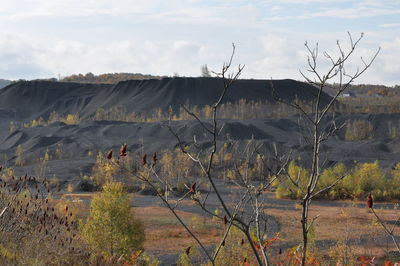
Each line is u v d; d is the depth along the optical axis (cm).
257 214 482
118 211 2588
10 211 1124
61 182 9975
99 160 9912
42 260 1031
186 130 18238
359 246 3397
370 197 451
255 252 443
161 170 6725
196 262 2405
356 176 8656
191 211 6469
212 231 4966
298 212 6291
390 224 4906
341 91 452
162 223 5562
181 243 4362
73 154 18725
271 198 7850
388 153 16562
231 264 1636
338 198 8050
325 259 2033
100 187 9381
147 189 8438
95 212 2645
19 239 1100
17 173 11912
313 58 452
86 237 2491
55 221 1311
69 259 1229
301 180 3966
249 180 499
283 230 4441
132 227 2641
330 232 4625
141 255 2470
